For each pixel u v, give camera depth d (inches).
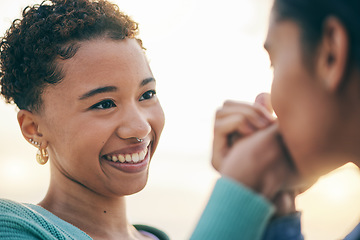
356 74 21.6
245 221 23.6
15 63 56.1
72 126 53.9
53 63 53.3
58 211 57.5
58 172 57.9
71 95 53.4
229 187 24.4
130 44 56.3
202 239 23.9
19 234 47.3
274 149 25.4
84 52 53.4
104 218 58.8
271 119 27.0
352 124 22.7
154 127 59.6
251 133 26.7
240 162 25.3
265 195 25.0
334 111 22.7
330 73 22.1
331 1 21.4
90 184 56.5
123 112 55.1
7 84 57.5
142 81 56.5
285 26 23.7
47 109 54.9
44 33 54.0
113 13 56.9
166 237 68.7
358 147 23.3
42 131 56.4
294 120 23.8
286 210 26.7
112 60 54.1
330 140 23.5
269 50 25.0
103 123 54.1
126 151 55.9
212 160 28.2
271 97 24.8
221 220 23.9
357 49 21.0
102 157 55.5
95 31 54.2
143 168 58.2
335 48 21.5
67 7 55.9
